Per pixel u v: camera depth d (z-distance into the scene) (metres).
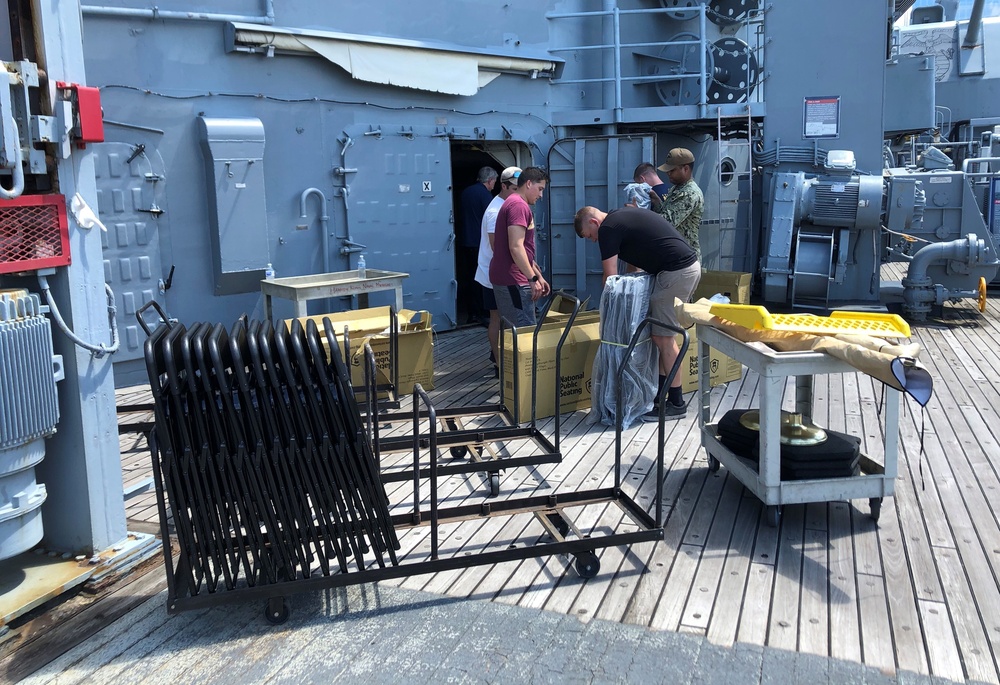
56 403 3.29
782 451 3.96
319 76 8.02
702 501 4.32
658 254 5.38
